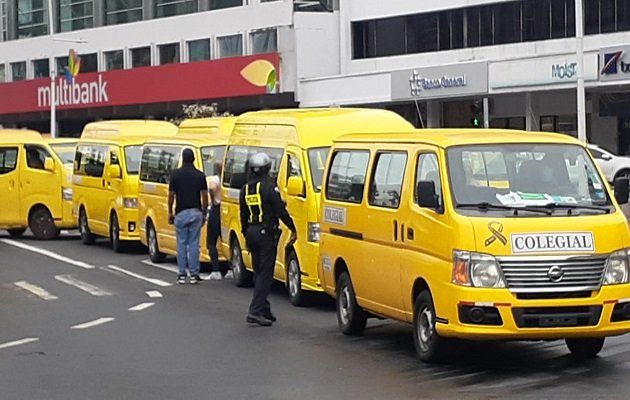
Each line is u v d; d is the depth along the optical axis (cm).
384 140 1294
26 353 1301
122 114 6581
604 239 1077
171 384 1095
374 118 1700
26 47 7288
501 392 1016
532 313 1059
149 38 6412
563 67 4294
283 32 5578
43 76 7206
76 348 1330
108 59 6719
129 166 2566
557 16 4603
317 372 1141
